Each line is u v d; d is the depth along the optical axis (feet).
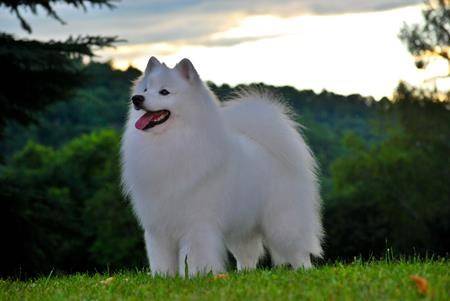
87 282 21.70
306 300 15.99
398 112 106.01
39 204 52.03
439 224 102.78
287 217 24.82
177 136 22.29
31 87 51.08
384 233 102.42
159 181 22.34
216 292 17.28
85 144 161.99
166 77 22.33
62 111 207.41
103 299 17.70
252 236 25.50
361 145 120.37
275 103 26.30
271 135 25.08
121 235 117.80
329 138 166.40
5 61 49.03
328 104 183.93
